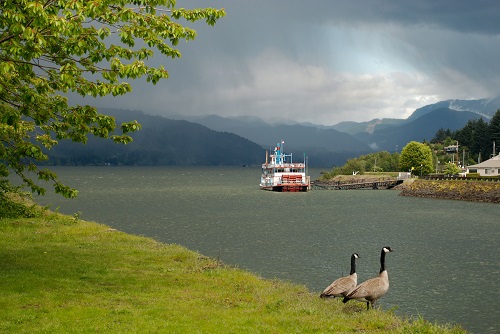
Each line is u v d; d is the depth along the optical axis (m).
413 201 116.38
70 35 16.94
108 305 16.64
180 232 61.44
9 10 15.31
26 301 16.33
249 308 17.61
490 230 65.44
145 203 107.56
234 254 45.84
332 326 15.27
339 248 50.00
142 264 24.67
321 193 146.75
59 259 23.95
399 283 35.06
